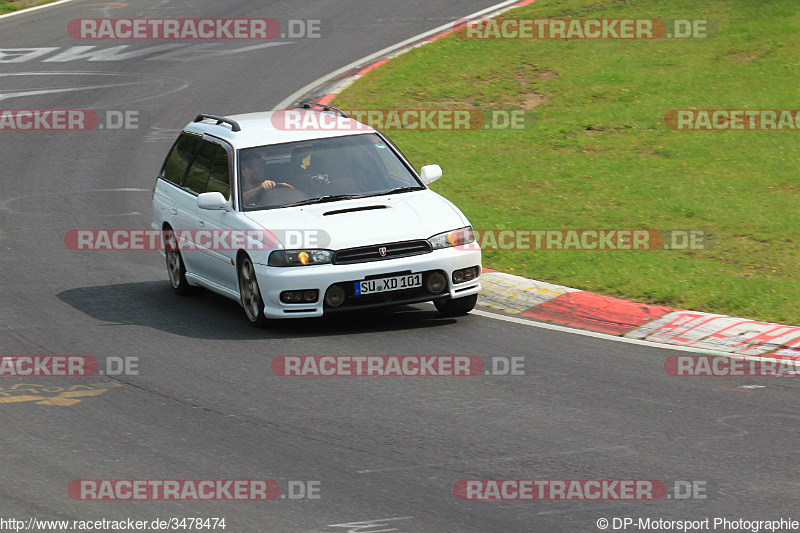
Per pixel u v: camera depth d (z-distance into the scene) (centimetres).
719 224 4753
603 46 8106
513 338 3425
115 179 6075
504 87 7400
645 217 4909
